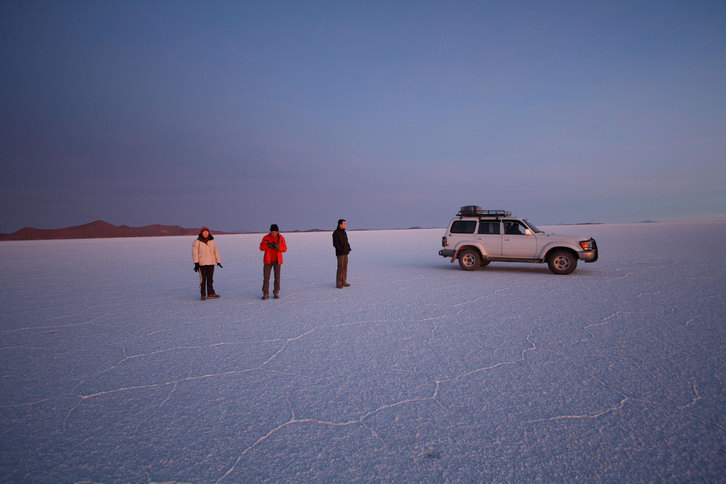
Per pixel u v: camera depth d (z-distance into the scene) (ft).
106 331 21.84
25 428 11.27
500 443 9.97
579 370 14.67
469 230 45.55
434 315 23.95
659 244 78.84
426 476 8.72
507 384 13.60
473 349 17.42
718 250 61.72
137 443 10.35
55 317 25.43
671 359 15.56
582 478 8.54
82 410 12.35
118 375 15.28
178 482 8.68
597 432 10.39
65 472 9.14
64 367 16.25
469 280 38.24
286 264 58.08
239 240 184.24
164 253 90.74
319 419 11.46
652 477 8.52
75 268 57.47
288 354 17.38
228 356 17.30
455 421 11.15
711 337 18.19
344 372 15.11
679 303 25.23
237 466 9.23
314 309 26.58
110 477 8.92
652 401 12.08
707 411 11.39
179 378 14.87
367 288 34.71
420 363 15.87
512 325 21.24
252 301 30.14
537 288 32.73
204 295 30.91
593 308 24.68
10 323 23.86
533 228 43.83
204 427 11.13
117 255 85.76
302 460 9.43
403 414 11.64
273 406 12.35
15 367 16.30
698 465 8.91
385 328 21.30
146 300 31.14
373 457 9.50
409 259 63.16
